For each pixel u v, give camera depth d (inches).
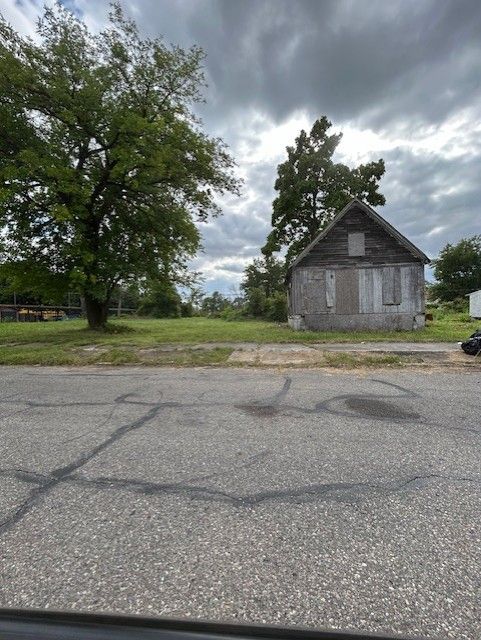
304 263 596.4
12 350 387.2
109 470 110.0
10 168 476.7
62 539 77.4
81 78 532.7
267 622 56.4
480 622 56.4
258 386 220.5
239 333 580.4
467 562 69.6
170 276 700.7
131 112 554.9
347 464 112.5
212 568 68.4
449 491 96.7
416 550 73.2
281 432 140.9
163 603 60.2
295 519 84.1
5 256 571.2
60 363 313.9
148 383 233.5
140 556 71.9
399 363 287.3
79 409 175.8
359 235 583.2
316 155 1019.3
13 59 501.4
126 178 583.8
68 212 505.4
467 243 1840.6
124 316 1918.1
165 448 126.2
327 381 231.9
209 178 640.4
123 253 642.8
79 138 574.9
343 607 59.2
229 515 85.9
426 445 127.0
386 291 577.9
